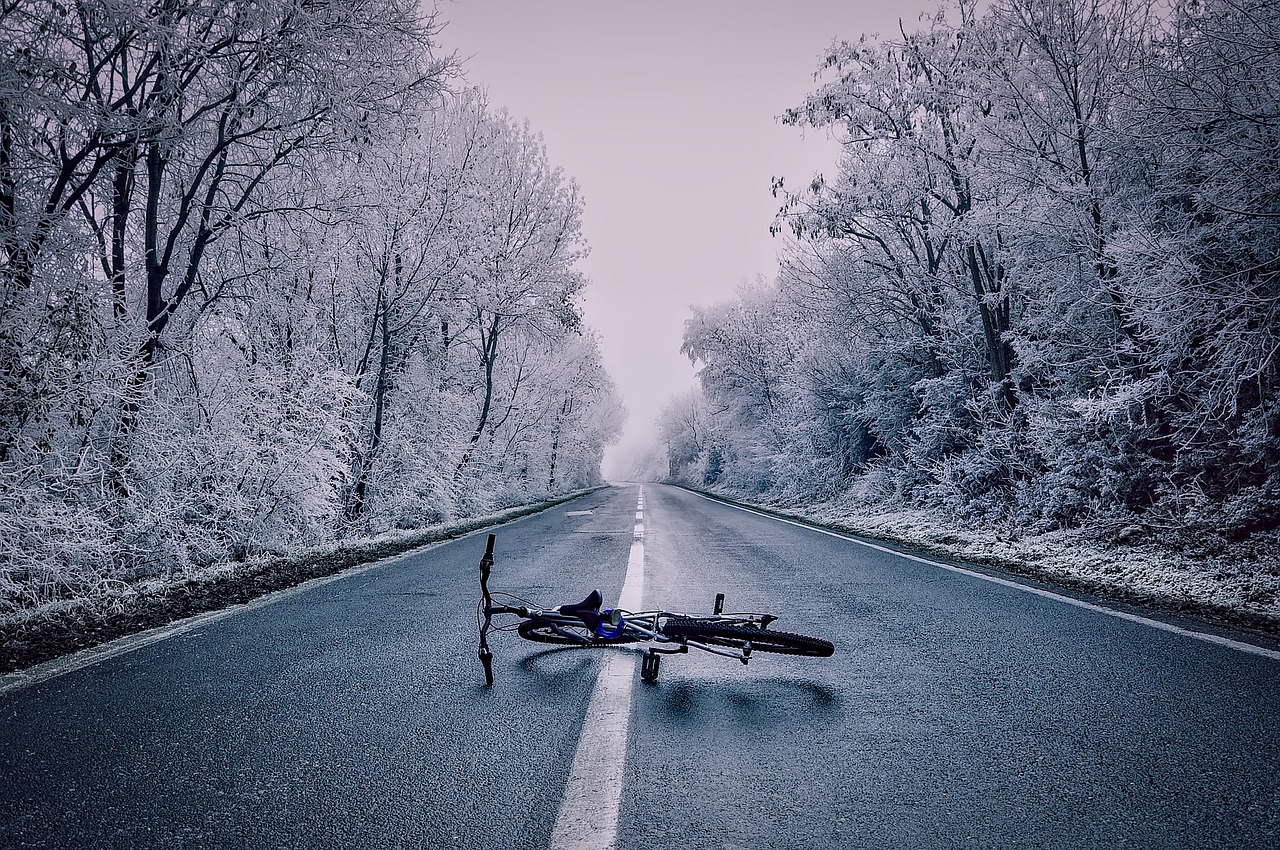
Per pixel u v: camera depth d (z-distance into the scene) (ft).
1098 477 34.81
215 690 12.73
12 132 24.99
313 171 36.55
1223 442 29.01
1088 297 35.88
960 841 7.01
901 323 58.49
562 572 27.22
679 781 8.53
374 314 55.88
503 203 71.82
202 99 33.50
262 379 37.29
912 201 49.06
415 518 58.34
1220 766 8.59
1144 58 30.68
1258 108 25.16
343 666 14.29
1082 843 6.93
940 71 45.68
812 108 49.16
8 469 23.50
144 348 32.55
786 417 87.10
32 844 7.25
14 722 11.17
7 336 23.62
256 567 30.53
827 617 18.08
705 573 26.17
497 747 9.71
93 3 25.44
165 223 38.04
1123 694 11.44
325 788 8.48
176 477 31.94
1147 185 32.45
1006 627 16.74
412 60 36.29
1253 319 26.02
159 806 8.09
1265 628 16.43
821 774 8.66
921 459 54.75
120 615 20.99
